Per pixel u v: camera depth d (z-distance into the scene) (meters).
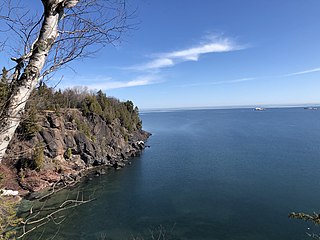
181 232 24.34
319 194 32.59
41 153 39.28
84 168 52.28
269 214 27.38
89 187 39.44
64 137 50.47
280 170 45.38
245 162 53.22
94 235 23.61
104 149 62.66
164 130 133.38
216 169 48.47
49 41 3.36
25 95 3.21
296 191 34.09
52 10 3.38
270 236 22.97
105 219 27.12
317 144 72.94
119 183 41.88
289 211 27.89
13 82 3.23
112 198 34.00
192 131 124.12
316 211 27.42
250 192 34.56
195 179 42.31
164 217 27.67
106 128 68.25
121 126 82.50
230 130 123.06
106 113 71.62
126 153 70.00
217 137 97.75
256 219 26.36
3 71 3.23
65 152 50.19
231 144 79.00
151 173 48.06
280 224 25.00
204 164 53.25
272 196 32.66
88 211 29.16
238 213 28.02
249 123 165.88
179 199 33.12
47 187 36.50
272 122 168.75
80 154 53.47
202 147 75.69
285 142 78.81
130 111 104.31
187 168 50.56
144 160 61.28
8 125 3.13
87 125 60.66
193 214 28.25
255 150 67.00
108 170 52.03
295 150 64.81
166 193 35.84
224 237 23.19
